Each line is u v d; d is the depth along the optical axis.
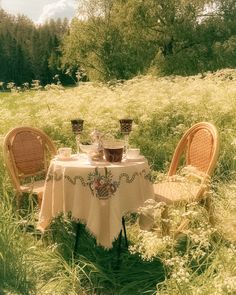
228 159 6.22
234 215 3.97
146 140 6.95
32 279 3.55
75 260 3.82
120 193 3.83
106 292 3.58
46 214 4.12
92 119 7.23
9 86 8.95
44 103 8.12
